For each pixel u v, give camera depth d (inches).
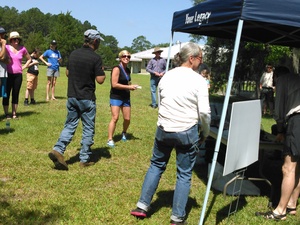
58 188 175.8
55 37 2596.0
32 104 420.8
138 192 179.2
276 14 134.6
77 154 233.6
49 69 461.4
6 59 281.3
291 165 156.8
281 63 621.9
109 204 161.9
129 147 260.5
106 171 206.7
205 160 238.7
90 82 199.6
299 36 216.5
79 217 146.8
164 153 148.4
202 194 183.8
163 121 141.6
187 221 152.8
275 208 171.9
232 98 739.4
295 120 150.3
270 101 502.3
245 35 260.2
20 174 189.2
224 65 772.6
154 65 480.7
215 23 157.5
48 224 139.8
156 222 149.3
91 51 199.6
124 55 244.5
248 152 150.9
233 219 158.9
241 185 172.7
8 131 273.4
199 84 137.4
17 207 150.6
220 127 139.6
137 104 518.9
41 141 255.4
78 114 203.3
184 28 206.8
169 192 184.4
